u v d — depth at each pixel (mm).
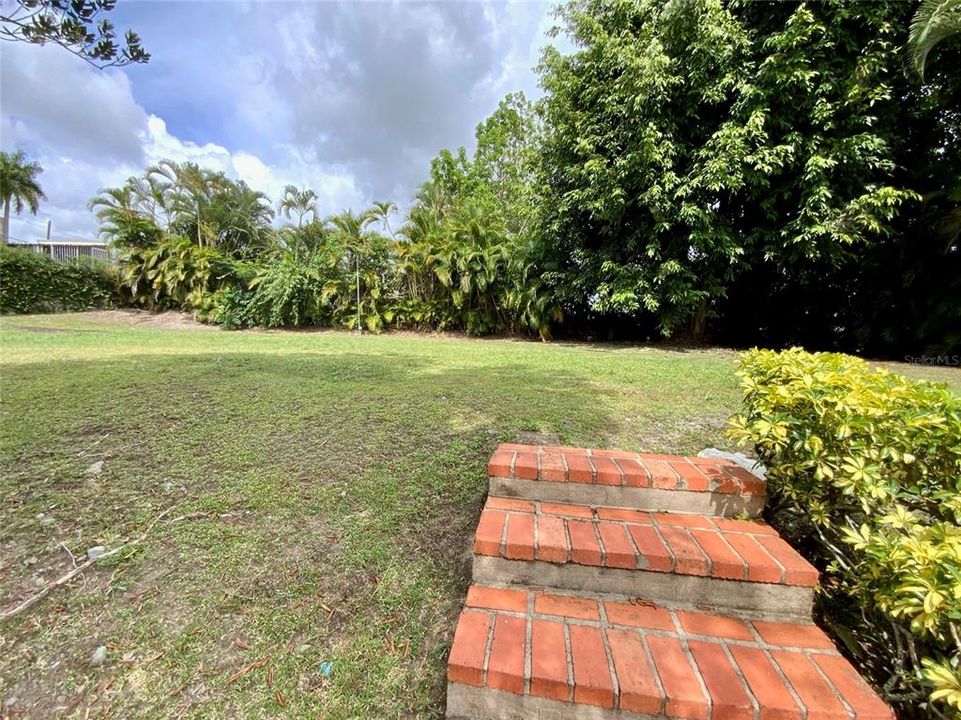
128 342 7031
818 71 6125
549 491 1885
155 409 3074
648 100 6828
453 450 2492
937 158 6914
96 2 2463
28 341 6852
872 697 1125
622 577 1487
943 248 6891
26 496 2047
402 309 11008
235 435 2688
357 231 11195
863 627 1455
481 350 6965
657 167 7141
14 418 2842
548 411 3088
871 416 1422
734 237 7344
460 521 1941
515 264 9578
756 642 1306
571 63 7867
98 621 1465
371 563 1709
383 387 3801
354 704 1233
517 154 15805
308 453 2482
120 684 1281
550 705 1165
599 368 4992
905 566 1148
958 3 5262
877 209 6184
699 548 1511
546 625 1354
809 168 6270
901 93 6609
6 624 1443
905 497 1410
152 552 1745
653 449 2500
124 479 2203
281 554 1745
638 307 7934
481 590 1517
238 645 1396
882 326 7812
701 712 1107
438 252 10406
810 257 6711
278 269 11344
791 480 1653
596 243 8906
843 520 1629
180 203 13086
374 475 2260
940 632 1147
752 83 6582
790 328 9375
